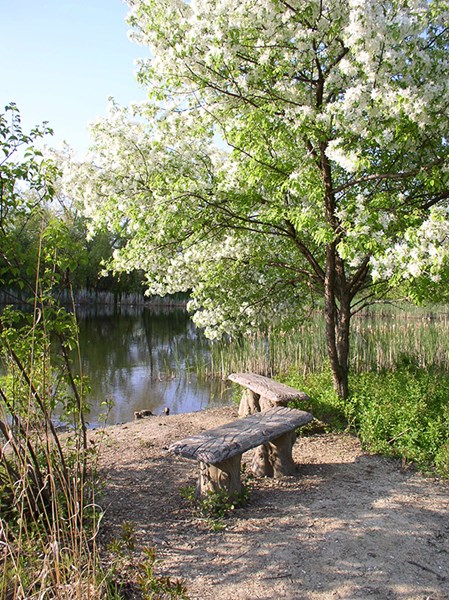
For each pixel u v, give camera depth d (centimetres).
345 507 396
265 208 619
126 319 2872
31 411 322
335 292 686
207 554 325
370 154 607
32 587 252
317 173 564
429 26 511
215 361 1267
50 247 337
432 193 590
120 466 498
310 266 773
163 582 256
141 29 584
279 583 291
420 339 1091
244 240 714
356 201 530
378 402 587
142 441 596
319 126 512
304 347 1066
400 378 715
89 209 630
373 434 534
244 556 321
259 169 572
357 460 508
